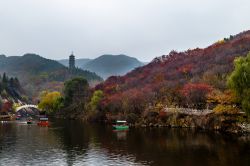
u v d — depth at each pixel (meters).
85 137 118.00
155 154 84.56
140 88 190.75
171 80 193.38
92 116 187.62
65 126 159.38
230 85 114.88
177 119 143.25
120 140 109.31
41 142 106.94
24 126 160.88
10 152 89.94
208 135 112.88
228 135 111.69
